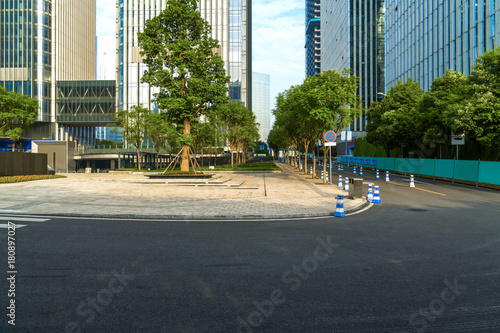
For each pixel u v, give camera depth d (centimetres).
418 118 2941
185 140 2148
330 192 1647
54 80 6788
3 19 6619
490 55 2092
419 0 5119
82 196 1413
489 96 2012
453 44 4156
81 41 8169
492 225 841
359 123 7819
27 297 376
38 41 6631
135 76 6725
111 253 562
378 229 786
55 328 306
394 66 6206
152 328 307
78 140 7612
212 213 979
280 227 809
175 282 427
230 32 7212
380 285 423
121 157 4100
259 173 3600
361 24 8062
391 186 2072
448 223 869
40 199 1296
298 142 3809
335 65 9581
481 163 2058
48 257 535
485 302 374
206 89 2141
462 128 2206
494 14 3384
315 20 17250
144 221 888
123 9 6838
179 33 2186
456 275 462
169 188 1862
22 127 4491
